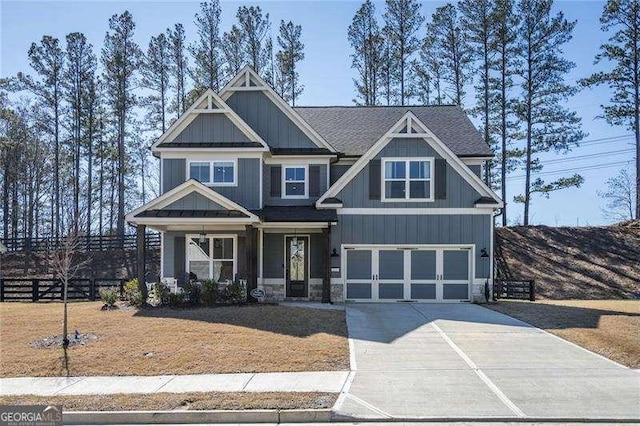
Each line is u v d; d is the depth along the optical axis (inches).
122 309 692.7
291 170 877.2
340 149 908.0
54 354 463.2
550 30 1371.8
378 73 1606.8
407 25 1565.0
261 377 397.1
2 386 380.5
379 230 821.9
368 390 361.1
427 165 825.5
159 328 553.9
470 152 890.7
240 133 837.8
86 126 1598.2
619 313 667.4
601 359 446.6
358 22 1603.1
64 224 1317.7
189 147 826.8
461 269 821.2
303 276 852.0
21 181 1823.3
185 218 727.7
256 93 891.4
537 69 1391.5
